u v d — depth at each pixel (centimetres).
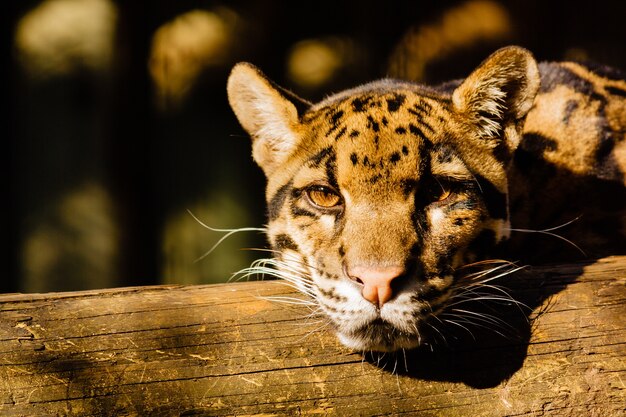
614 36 2625
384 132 784
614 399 738
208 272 2852
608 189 1017
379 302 707
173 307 716
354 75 2803
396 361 729
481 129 835
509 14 2738
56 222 3044
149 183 2658
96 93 3005
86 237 3039
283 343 720
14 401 682
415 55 2733
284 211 834
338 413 716
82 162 3069
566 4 2661
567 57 2623
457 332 745
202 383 702
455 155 789
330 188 788
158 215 2912
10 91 2711
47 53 2978
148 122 2647
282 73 2895
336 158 784
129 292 721
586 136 1029
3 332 689
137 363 700
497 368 736
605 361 744
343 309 722
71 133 3070
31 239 3025
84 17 2959
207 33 2847
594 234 1005
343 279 732
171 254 2864
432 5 2745
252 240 2941
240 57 2864
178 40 2830
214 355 709
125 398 694
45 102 3034
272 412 707
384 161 766
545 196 1003
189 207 2958
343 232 759
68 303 707
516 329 747
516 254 1000
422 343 738
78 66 3006
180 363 703
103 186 2988
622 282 769
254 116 914
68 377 691
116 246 2620
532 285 772
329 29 2889
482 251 802
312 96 2862
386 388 721
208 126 2970
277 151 901
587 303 760
